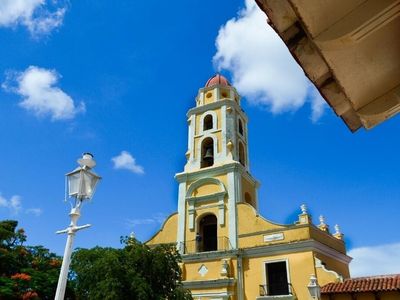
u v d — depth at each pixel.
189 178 30.42
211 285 24.55
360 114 3.09
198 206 28.72
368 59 2.65
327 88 2.95
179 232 28.20
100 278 17.56
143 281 17.47
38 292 17.48
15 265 18.91
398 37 2.51
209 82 36.12
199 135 32.25
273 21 2.48
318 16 2.34
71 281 19.36
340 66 2.67
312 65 2.73
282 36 2.56
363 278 21.14
